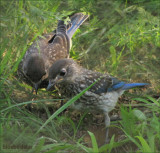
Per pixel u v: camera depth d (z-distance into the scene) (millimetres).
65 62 9797
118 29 14477
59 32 13305
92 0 15398
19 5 12758
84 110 10203
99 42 14164
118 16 15398
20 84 11219
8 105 9664
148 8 15594
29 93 10867
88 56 13680
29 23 12398
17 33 12047
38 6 13391
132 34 13680
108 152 8594
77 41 14031
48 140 8875
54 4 14203
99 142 9680
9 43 11906
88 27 14625
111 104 10211
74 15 14172
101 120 10625
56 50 12344
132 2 16000
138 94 12016
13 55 11562
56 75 9641
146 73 13023
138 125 9125
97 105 9969
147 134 8555
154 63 13633
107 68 13203
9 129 8414
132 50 13680
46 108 10305
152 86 12414
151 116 10289
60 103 11219
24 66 11016
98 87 10023
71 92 10078
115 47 14359
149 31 13609
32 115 9805
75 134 9680
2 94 10398
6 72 11297
